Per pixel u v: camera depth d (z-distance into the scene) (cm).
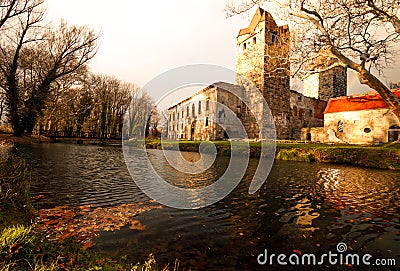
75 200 645
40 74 3022
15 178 542
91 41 3148
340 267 354
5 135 2902
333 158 1598
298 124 3928
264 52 1908
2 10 2495
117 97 4550
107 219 508
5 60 2711
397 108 1317
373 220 547
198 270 335
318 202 685
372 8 1266
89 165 1330
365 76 1325
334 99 3120
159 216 543
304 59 1425
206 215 563
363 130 2647
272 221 535
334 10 1340
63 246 344
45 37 2948
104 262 314
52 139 3622
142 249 385
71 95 4019
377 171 1262
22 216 445
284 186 887
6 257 240
